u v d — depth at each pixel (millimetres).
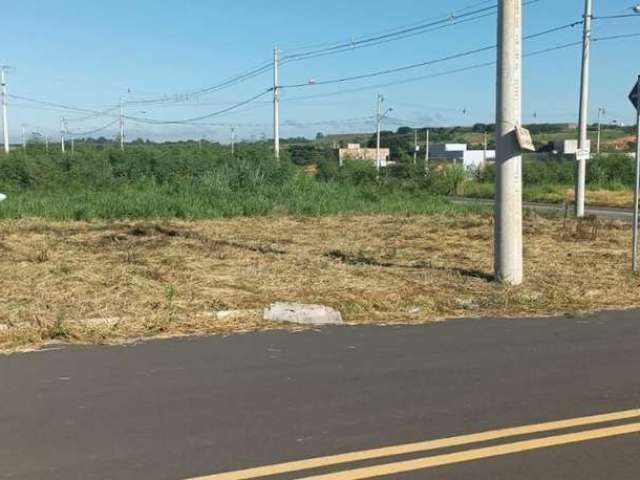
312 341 7574
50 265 11734
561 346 7430
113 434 4906
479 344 7496
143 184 34250
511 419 5234
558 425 5113
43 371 6383
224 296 9422
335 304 9164
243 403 5566
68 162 34969
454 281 10875
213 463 4430
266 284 10375
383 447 4691
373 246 15414
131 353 7016
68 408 5422
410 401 5637
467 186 52062
